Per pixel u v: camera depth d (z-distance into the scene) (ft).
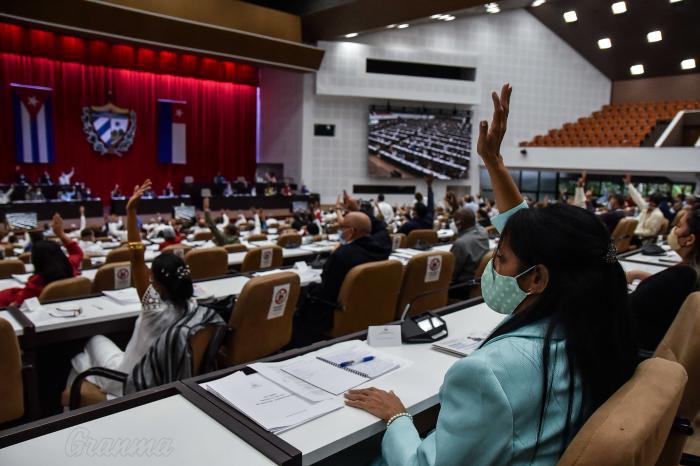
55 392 10.52
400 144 57.57
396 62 57.36
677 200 40.86
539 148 59.06
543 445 3.54
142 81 53.01
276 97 58.90
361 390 5.30
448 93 57.67
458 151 59.36
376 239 12.80
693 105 58.70
